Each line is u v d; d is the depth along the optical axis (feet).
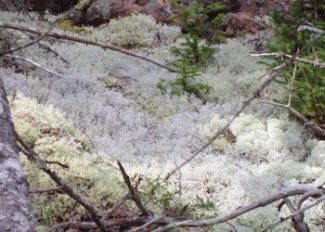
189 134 27.04
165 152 24.48
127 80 33.99
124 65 36.22
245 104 8.09
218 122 27.66
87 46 38.86
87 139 21.91
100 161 19.54
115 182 17.10
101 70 34.53
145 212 13.16
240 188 20.43
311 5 30.71
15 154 8.17
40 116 21.25
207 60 36.52
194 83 33.09
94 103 27.94
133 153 23.65
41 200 14.44
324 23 27.73
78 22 47.24
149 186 17.70
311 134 26.50
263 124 27.86
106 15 47.16
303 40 26.76
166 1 48.11
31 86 27.22
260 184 20.18
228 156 24.77
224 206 18.69
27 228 6.68
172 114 29.66
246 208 12.00
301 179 21.81
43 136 19.21
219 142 26.09
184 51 38.09
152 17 46.39
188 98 31.53
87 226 13.11
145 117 28.35
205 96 32.35
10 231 6.44
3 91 9.81
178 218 16.05
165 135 26.66
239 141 25.82
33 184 14.99
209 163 23.12
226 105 30.40
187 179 21.33
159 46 42.32
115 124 26.48
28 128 18.76
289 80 26.78
